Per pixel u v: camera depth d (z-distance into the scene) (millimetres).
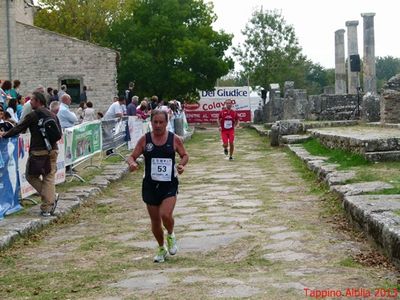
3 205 10750
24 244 9367
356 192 10859
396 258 7129
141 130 24562
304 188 14117
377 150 15273
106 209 12383
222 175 17172
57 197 11414
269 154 23031
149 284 6941
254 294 6340
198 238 9281
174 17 45531
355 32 40688
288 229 9648
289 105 35969
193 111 53906
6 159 10906
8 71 35000
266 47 64500
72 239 9695
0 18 34812
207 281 6922
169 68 45125
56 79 35969
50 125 10875
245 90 53875
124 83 44875
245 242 8898
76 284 7117
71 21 52938
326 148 19812
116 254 8562
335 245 8430
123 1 52656
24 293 6867
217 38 46719
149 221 10930
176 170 8102
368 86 36281
